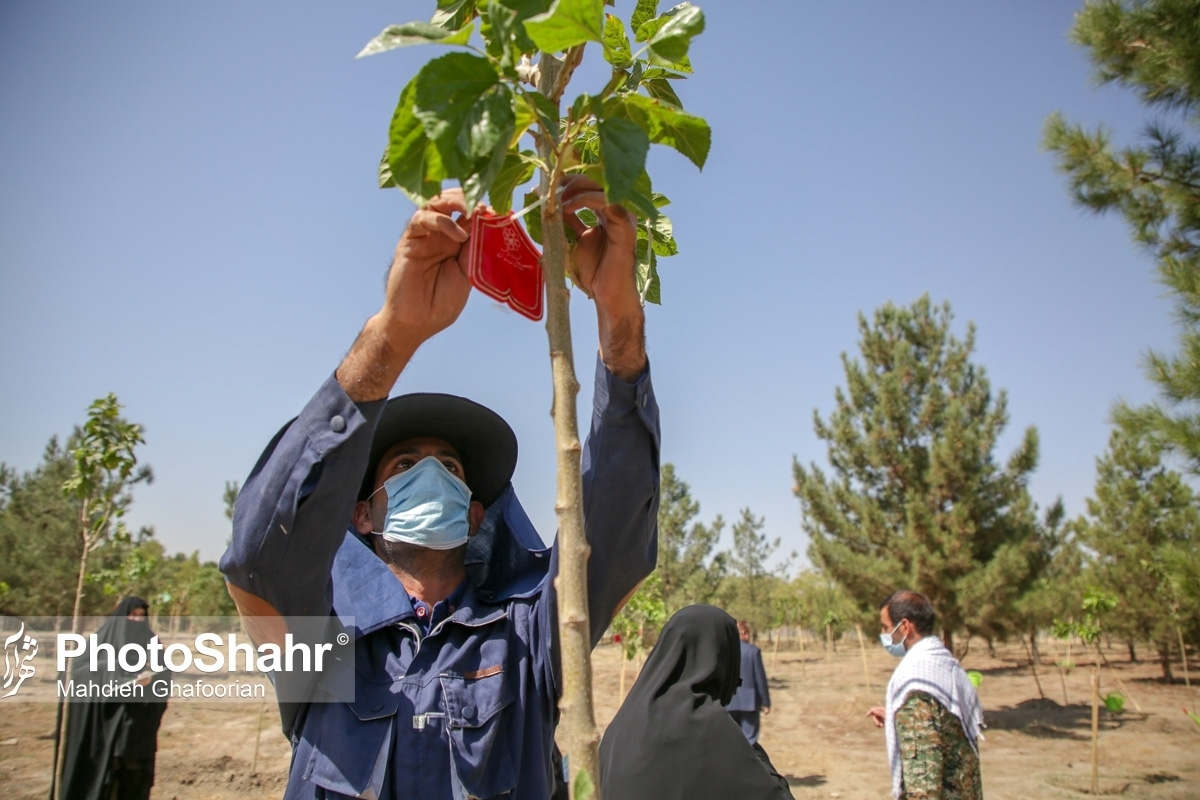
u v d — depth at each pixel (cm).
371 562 178
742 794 257
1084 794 930
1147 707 1670
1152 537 1892
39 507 2200
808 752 1205
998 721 1509
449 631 173
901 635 423
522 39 98
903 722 369
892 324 1586
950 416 1444
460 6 123
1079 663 2783
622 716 289
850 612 1580
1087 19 691
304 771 155
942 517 1443
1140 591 1886
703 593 2291
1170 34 646
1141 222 735
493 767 160
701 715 272
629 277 132
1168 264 655
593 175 113
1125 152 727
